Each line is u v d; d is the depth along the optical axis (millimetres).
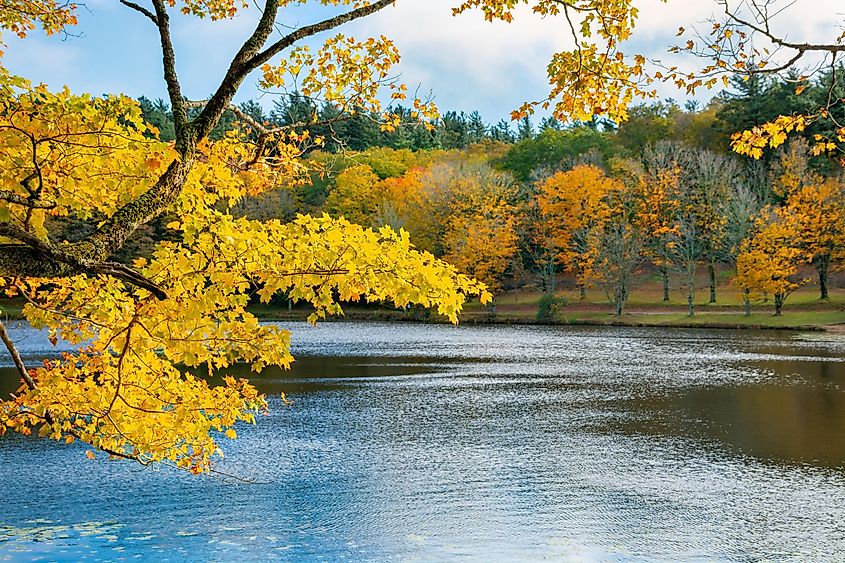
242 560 8977
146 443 5273
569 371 26906
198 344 4703
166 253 4332
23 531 9938
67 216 5070
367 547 9445
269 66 5809
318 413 18500
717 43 5145
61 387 5141
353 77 5891
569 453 14461
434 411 18812
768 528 10273
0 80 3943
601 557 9211
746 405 19469
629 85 5512
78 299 5105
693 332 45125
